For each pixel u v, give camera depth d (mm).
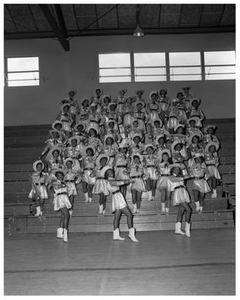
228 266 6621
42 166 10836
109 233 9914
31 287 5910
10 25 16422
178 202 9195
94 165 10992
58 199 9141
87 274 6461
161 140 11086
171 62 16984
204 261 6945
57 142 12125
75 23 16422
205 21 16547
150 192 10773
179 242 8562
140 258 7297
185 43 16969
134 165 10406
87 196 10875
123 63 16969
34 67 17078
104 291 5609
